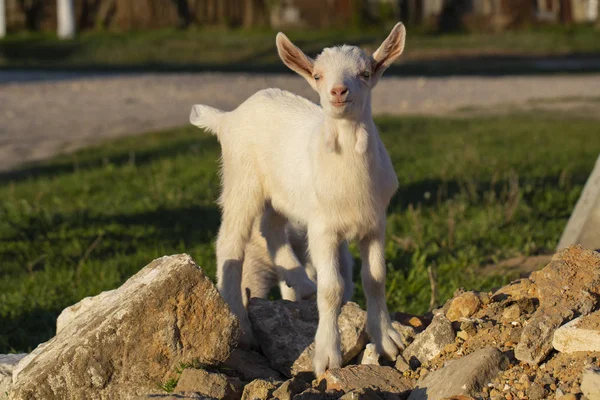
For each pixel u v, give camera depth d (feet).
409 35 122.01
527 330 15.42
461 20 127.13
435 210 34.76
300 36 117.70
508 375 15.01
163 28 124.47
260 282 22.00
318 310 17.87
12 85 77.46
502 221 32.27
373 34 120.16
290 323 18.47
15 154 50.52
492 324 16.97
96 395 15.89
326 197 16.89
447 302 18.79
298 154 18.60
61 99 70.38
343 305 18.62
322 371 16.88
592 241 26.32
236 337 16.44
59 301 25.20
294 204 18.85
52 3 123.34
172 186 39.63
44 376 15.70
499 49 113.70
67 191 39.78
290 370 17.80
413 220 31.83
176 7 124.88
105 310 16.44
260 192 19.98
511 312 16.88
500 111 65.00
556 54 111.65
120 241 31.35
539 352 15.20
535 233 30.91
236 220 20.18
